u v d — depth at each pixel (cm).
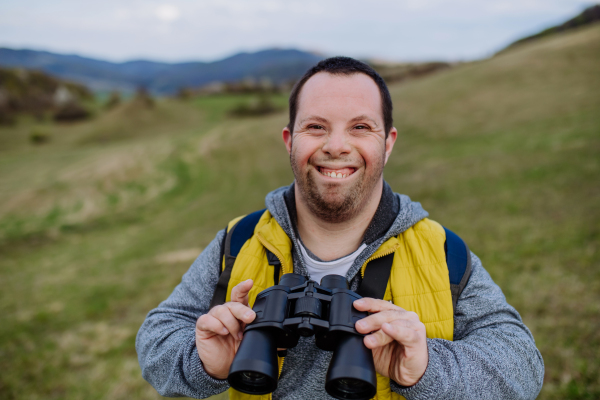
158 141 3475
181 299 149
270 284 140
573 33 3500
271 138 2897
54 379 461
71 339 575
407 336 102
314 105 131
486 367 110
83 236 1485
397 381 111
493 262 572
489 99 2200
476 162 1241
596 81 1891
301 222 146
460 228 752
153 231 1412
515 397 111
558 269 508
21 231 1566
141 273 879
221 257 151
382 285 132
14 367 499
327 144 127
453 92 2542
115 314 658
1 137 4916
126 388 425
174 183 2250
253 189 1844
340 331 109
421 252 135
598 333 362
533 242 611
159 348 131
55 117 6325
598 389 298
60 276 965
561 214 702
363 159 131
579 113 1485
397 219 138
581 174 878
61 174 2559
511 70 2600
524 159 1126
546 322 403
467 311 129
